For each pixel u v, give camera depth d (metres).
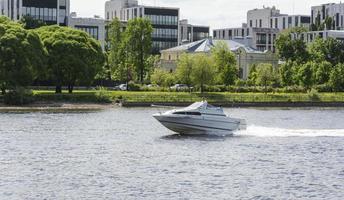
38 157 66.31
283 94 167.38
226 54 179.12
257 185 52.75
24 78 138.00
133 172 58.12
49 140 80.25
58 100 144.00
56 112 126.88
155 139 82.81
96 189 50.75
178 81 170.00
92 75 152.75
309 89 177.50
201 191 50.34
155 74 172.25
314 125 108.94
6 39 136.38
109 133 89.38
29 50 137.88
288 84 186.50
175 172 58.25
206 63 164.38
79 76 149.62
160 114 86.62
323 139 84.06
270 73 179.88
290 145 77.69
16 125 98.00
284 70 187.38
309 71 181.50
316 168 61.16
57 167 60.34
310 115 133.50
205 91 166.25
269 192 50.28
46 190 50.28
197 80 164.12
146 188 51.22
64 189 50.69
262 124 108.69
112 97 149.75
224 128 88.00
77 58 148.62
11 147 73.19
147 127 98.19
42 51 142.75
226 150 73.00
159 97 152.25
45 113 123.81
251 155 69.31
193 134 87.44
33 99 139.88
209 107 87.75
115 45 195.00
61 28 157.12
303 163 64.12
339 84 181.12
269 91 174.12
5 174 56.31
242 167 61.28
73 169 59.38
